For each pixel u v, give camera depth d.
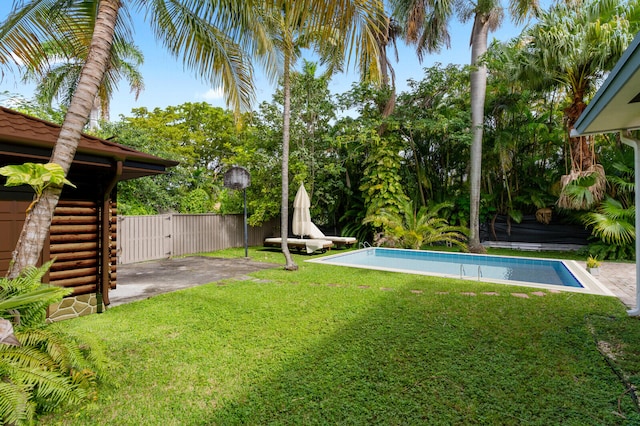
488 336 3.63
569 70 8.81
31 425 2.06
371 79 4.53
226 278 7.06
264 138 12.49
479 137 10.91
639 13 8.23
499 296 5.35
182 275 7.47
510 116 11.99
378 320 4.20
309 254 11.12
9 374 2.17
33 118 4.14
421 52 12.77
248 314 4.48
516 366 2.93
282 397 2.48
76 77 7.48
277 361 3.08
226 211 14.41
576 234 11.38
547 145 11.79
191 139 23.97
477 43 10.70
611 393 2.50
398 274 7.28
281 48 7.13
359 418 2.22
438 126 11.30
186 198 14.29
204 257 10.43
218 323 4.13
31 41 4.77
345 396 2.49
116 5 3.10
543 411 2.29
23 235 2.68
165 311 4.66
